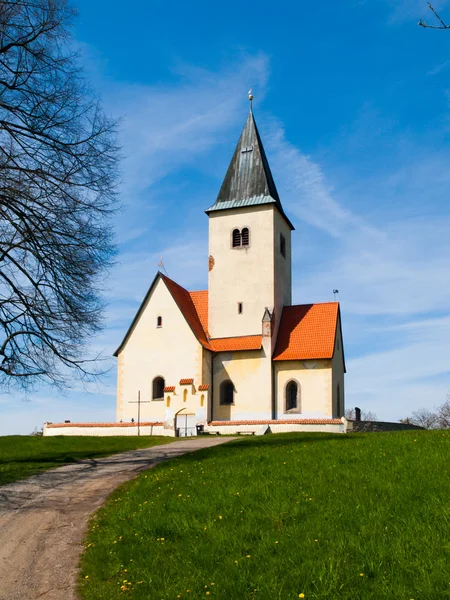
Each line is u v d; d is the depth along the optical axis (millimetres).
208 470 22297
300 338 51781
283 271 55875
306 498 16500
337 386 52469
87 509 19250
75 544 16078
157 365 51625
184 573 13102
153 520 16438
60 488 22438
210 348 51844
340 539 13266
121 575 13641
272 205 53594
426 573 11273
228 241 54406
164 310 52438
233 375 51406
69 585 13477
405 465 19047
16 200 24844
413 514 14102
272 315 52125
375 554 12344
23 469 26250
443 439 24266
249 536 14547
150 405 51250
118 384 52438
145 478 22781
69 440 38906
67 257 25797
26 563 14891
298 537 13852
